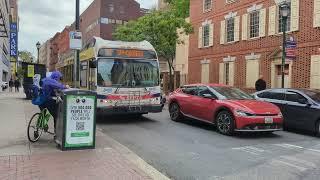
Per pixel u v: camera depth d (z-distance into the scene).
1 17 22.67
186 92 14.80
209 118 13.04
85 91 8.96
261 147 10.20
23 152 8.53
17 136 10.45
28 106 19.41
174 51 34.56
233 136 11.93
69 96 8.81
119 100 14.38
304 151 9.73
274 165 8.16
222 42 27.20
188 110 14.27
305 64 19.97
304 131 13.44
